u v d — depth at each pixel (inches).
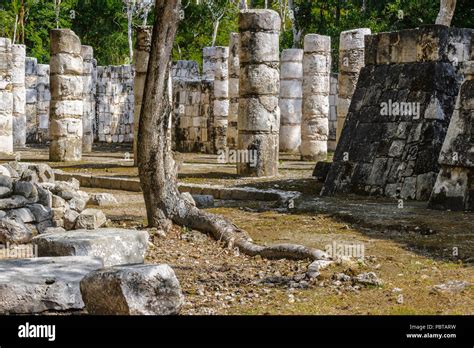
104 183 735.1
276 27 770.8
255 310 292.0
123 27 1902.1
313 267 359.9
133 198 645.9
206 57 1270.9
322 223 502.3
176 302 278.7
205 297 314.8
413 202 572.4
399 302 302.7
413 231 462.9
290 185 681.0
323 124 1002.7
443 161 529.3
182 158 1039.6
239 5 1771.7
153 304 272.7
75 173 785.6
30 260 323.3
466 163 514.9
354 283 335.6
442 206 528.4
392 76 625.9
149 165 466.3
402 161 596.4
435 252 405.4
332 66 1504.7
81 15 1857.8
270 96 767.1
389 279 344.5
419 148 589.0
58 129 952.9
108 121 1455.5
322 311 291.0
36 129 1387.8
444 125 590.6
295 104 1182.9
